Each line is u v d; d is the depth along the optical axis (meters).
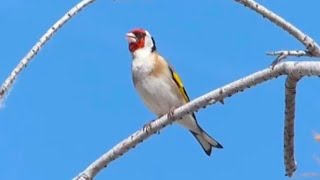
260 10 9.89
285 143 9.25
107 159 10.00
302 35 9.34
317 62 8.18
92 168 10.04
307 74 8.30
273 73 8.75
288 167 9.37
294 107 8.95
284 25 9.57
